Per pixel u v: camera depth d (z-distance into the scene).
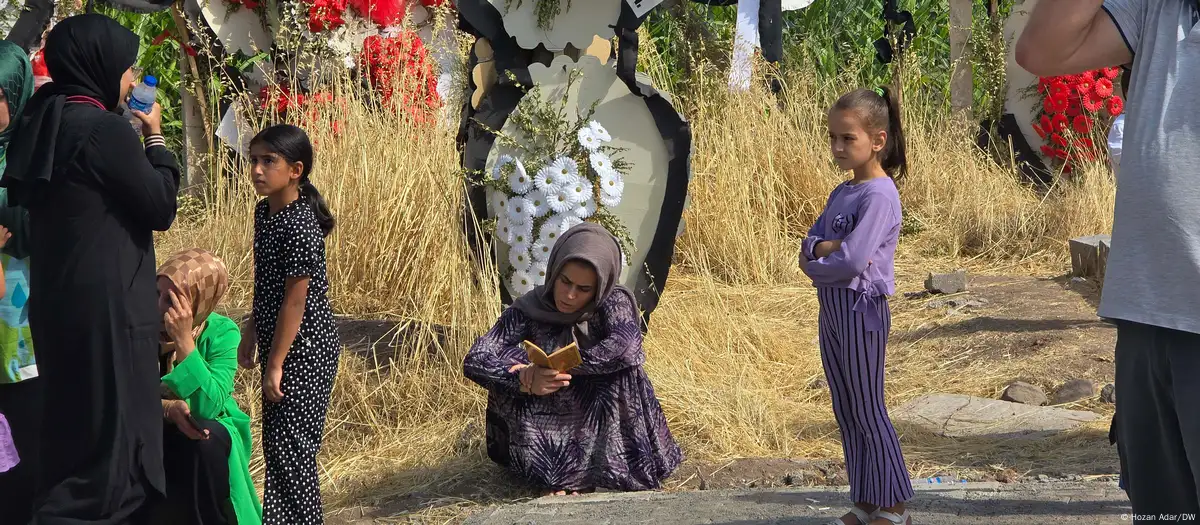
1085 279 7.27
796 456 4.55
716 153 7.63
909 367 5.75
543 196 5.18
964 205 8.84
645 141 5.32
